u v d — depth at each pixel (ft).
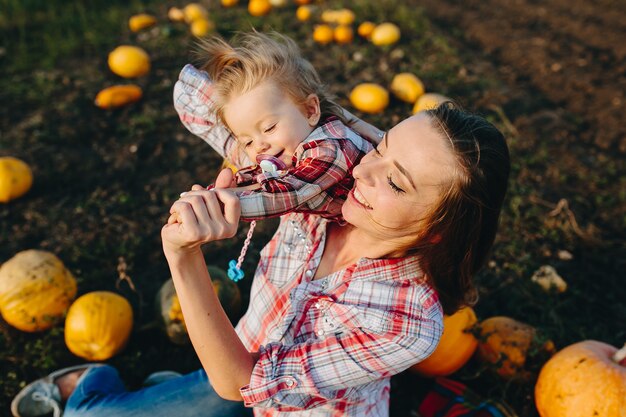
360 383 5.61
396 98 17.40
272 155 5.96
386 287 5.64
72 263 11.98
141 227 12.92
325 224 6.12
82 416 7.49
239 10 23.79
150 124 15.97
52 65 19.17
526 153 15.52
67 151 15.05
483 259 5.91
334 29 21.21
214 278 10.05
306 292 5.95
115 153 15.12
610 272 12.00
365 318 5.49
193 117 6.90
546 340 9.16
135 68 18.37
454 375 9.53
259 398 5.52
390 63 19.49
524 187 14.12
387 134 5.34
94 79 18.42
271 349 5.64
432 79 18.67
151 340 10.38
